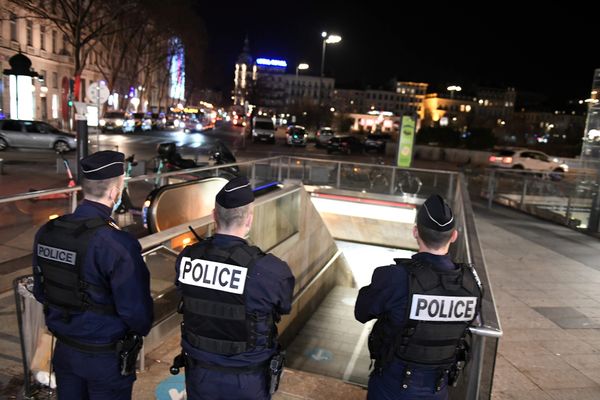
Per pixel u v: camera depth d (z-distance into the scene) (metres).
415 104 162.75
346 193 14.91
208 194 8.40
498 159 29.59
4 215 8.28
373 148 40.97
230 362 2.08
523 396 4.06
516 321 5.64
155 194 7.00
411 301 2.08
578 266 8.15
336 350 8.66
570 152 44.41
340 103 117.88
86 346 2.22
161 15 42.84
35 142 21.92
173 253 4.45
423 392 2.14
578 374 4.48
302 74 147.25
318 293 11.00
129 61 59.72
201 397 2.13
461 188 8.98
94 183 2.29
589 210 11.71
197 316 2.11
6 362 3.77
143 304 2.26
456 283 2.13
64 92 46.09
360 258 15.13
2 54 36.16
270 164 16.09
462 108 142.12
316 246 10.92
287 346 8.75
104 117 38.53
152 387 3.69
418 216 2.28
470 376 2.30
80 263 2.16
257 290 2.05
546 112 145.00
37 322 3.35
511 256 8.57
